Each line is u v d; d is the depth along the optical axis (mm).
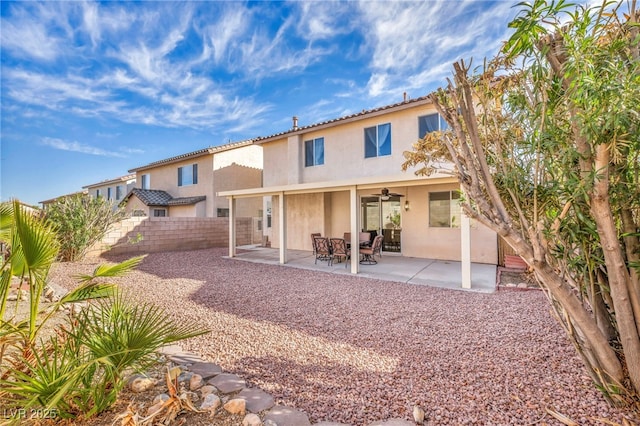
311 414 2834
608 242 2377
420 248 12375
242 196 13250
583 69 1982
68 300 3268
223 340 4594
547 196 2529
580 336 3875
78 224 11766
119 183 29047
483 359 3814
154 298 6934
